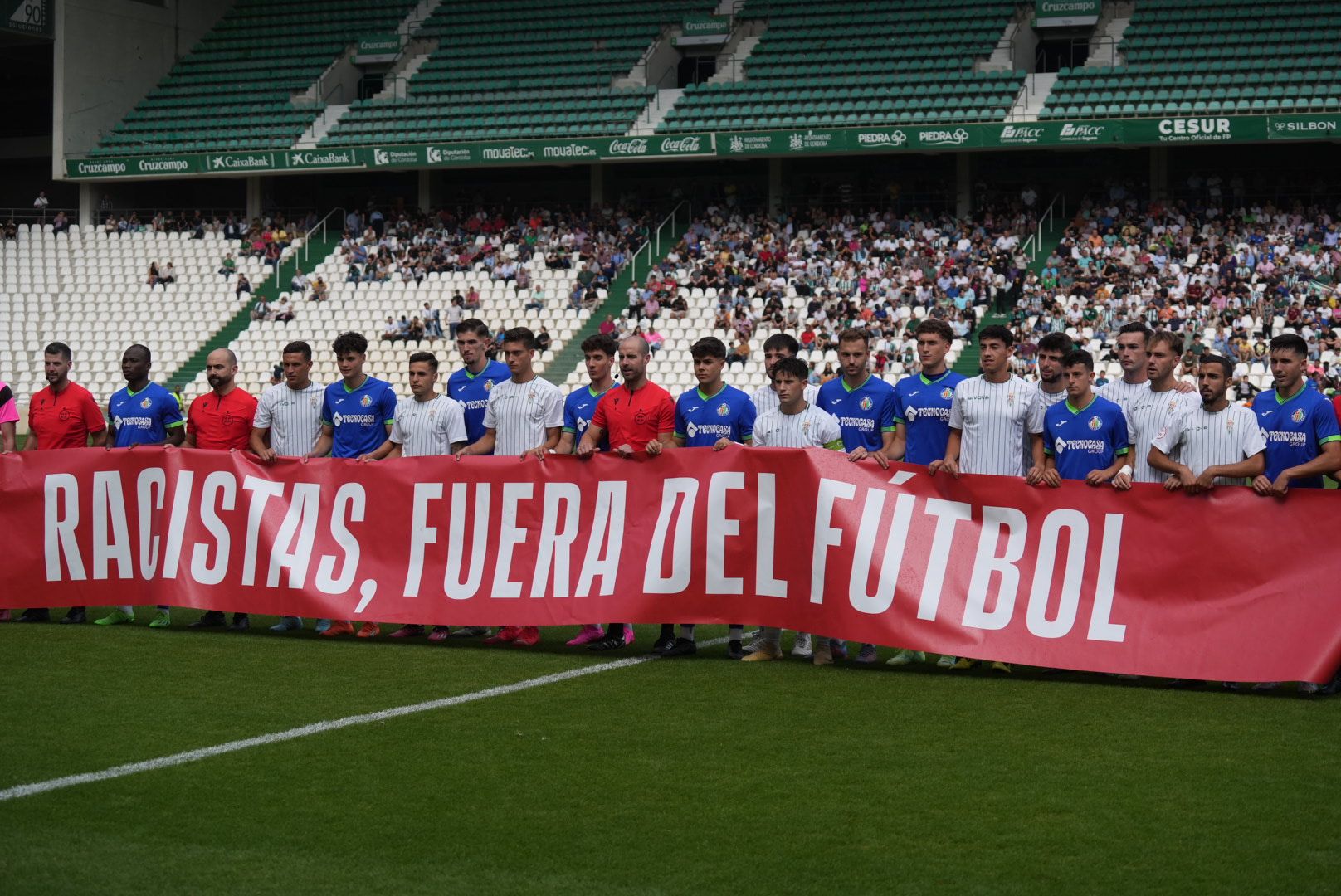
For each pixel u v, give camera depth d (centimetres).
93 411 1046
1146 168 3052
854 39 3269
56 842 516
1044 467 852
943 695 768
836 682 806
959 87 3025
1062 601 805
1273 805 562
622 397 916
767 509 864
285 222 3441
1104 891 470
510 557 914
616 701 752
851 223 3016
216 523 975
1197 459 800
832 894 468
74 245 3309
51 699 749
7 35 3375
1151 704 745
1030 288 2702
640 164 3400
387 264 3125
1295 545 766
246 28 3753
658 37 3375
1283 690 786
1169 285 2633
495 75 3422
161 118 3538
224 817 546
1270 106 2734
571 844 516
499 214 3234
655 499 888
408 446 963
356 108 3409
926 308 2709
